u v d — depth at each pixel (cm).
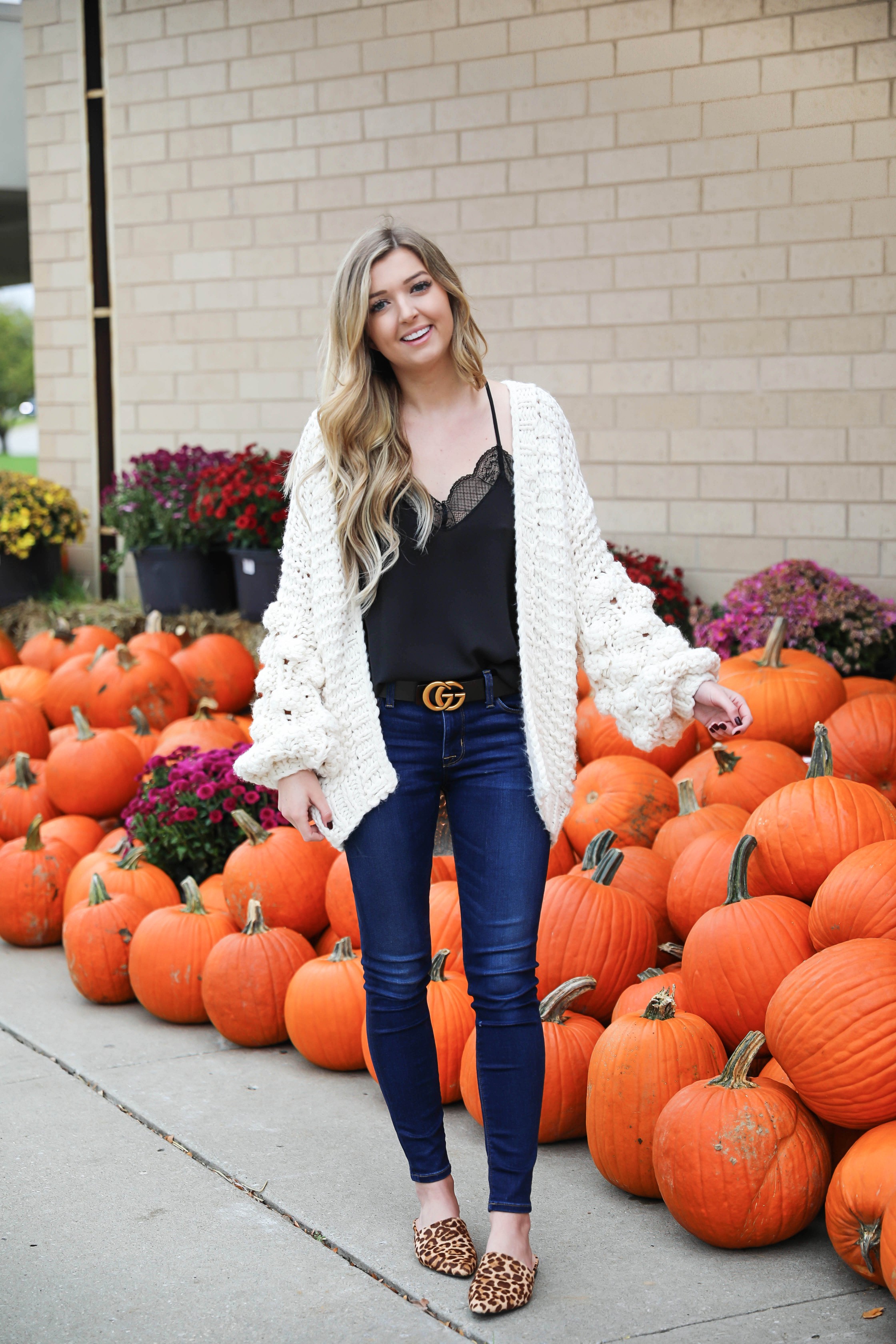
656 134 637
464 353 224
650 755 437
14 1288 231
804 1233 244
